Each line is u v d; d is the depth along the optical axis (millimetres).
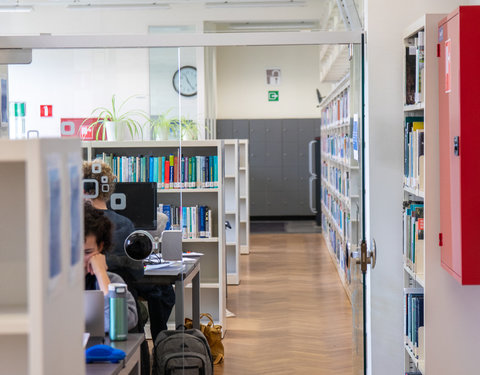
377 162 4254
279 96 16906
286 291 8422
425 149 3469
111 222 3977
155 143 4246
